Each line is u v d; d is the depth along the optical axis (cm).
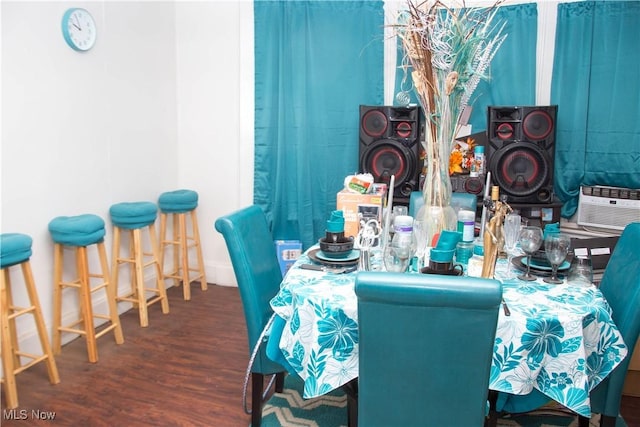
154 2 328
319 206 339
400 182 295
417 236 175
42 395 211
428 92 171
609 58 281
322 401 210
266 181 339
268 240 196
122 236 307
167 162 354
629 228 162
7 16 225
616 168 287
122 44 301
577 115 290
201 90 354
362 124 300
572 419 193
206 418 196
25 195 239
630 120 282
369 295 101
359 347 109
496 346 122
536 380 127
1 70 224
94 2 277
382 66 320
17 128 233
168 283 358
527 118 275
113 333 274
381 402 113
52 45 250
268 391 217
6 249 198
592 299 136
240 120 346
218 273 368
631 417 196
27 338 239
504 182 279
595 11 280
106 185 293
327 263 164
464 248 170
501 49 297
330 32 320
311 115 330
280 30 324
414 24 164
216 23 342
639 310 137
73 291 270
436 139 174
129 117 311
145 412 200
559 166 299
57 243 242
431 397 109
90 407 203
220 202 362
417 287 98
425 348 105
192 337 271
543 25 297
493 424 147
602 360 134
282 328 154
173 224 342
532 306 130
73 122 266
